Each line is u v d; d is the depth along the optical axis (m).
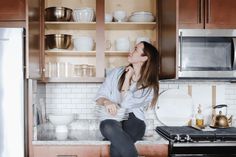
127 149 1.78
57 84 2.53
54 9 2.29
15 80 1.83
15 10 1.91
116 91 2.02
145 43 2.06
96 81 2.24
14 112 1.84
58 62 2.41
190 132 2.09
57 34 2.31
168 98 2.52
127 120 2.03
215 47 2.05
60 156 1.96
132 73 2.04
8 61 1.83
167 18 2.12
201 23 2.08
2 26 1.90
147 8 2.50
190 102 2.52
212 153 1.92
